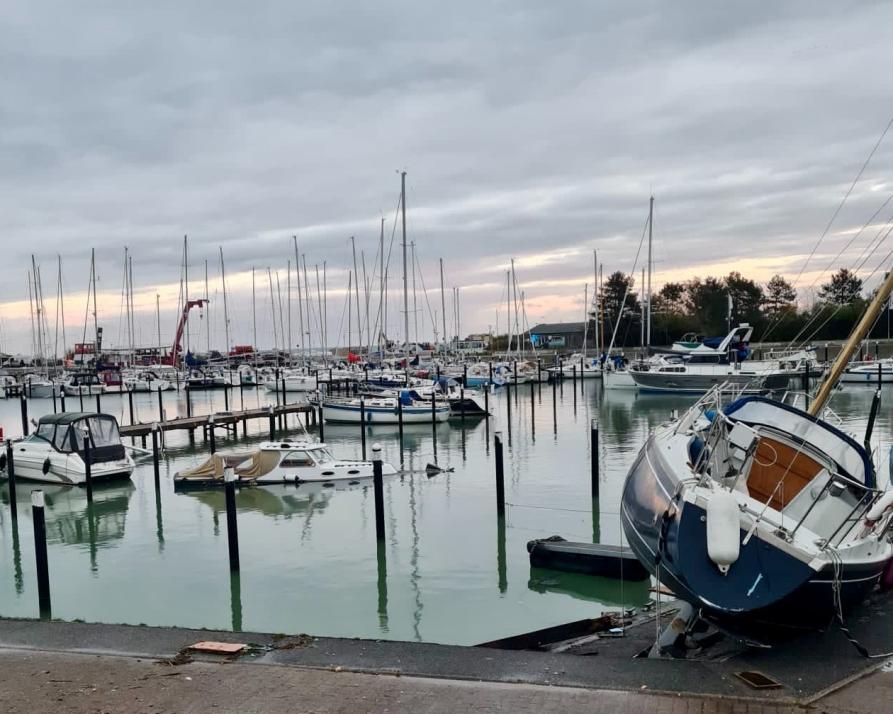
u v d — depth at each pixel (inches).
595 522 729.0
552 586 551.2
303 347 2787.9
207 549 665.6
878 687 252.5
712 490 313.9
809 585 296.4
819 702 240.7
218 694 256.4
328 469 914.1
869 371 2091.5
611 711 236.1
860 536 342.6
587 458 1088.8
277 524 742.5
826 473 393.7
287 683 264.4
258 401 2276.1
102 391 2536.9
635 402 1925.4
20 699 255.8
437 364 2445.9
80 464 944.3
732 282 4001.0
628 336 3880.4
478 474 973.8
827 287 3024.1
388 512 777.6
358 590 550.9
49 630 327.0
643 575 551.8
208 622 496.7
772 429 410.9
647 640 385.4
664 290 4510.3
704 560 303.7
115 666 284.7
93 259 2844.5
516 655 289.3
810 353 2139.5
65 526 775.1
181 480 920.3
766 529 297.6
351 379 2126.0
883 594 369.7
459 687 257.9
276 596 543.2
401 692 254.5
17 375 2930.6
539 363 2407.7
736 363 1991.9
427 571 589.9
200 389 2783.0
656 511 371.9
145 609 523.5
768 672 268.5
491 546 653.3
